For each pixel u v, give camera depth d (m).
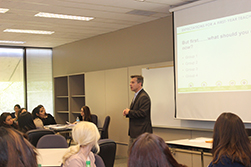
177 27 4.91
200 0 4.53
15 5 4.69
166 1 4.73
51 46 9.26
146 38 6.18
